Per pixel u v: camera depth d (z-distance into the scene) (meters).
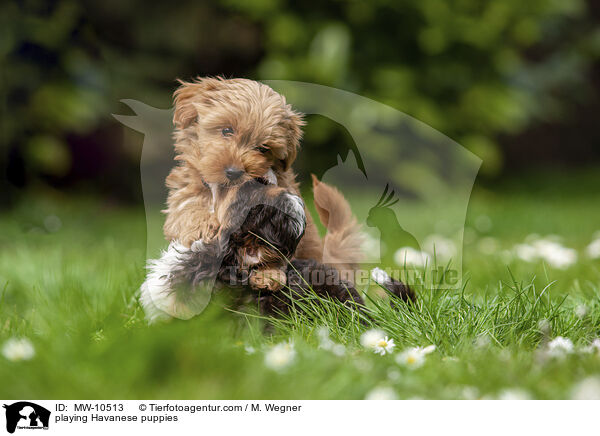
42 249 7.70
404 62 12.33
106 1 12.05
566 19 15.48
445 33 12.21
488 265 5.99
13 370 2.93
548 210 10.95
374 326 3.67
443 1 12.24
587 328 3.87
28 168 12.15
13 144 11.91
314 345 3.38
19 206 11.10
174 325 3.37
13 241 8.93
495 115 12.90
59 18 11.55
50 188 12.88
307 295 3.63
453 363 3.15
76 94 11.70
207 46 12.63
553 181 16.17
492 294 4.61
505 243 7.97
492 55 12.90
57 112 11.55
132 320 3.91
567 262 5.89
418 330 3.59
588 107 17.53
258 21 12.31
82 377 2.85
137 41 12.36
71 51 11.77
